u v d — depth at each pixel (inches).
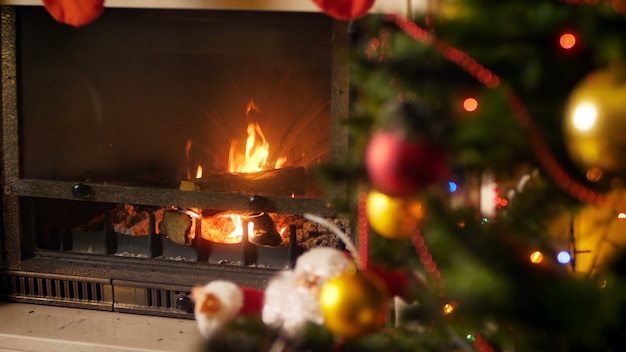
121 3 61.8
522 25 29.3
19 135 66.6
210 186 63.6
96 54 66.7
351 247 40.1
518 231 33.2
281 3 59.1
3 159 67.1
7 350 63.2
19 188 67.1
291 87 64.3
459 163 32.2
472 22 29.7
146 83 67.5
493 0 30.2
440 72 31.8
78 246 69.4
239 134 66.7
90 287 68.4
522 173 34.5
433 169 28.1
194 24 63.5
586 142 26.4
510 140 30.6
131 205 72.6
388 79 33.0
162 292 66.8
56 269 68.6
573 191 30.7
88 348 62.0
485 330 33.1
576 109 26.6
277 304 35.2
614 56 27.2
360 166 31.8
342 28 58.7
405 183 28.0
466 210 32.2
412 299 36.4
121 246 68.4
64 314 67.8
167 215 66.5
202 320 36.1
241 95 66.0
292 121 64.9
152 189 63.8
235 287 37.4
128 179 67.9
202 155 67.8
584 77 30.4
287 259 64.4
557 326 28.4
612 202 30.7
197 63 66.3
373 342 32.8
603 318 26.3
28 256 70.0
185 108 67.4
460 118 31.2
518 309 28.4
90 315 67.6
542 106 30.3
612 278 28.1
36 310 68.6
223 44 63.4
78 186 64.9
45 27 65.9
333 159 60.1
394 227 33.4
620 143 25.9
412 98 32.7
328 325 31.4
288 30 61.7
